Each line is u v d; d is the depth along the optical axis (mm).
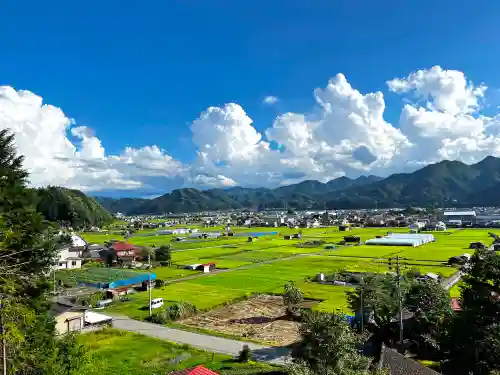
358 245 150375
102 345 44812
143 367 38219
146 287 78000
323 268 100438
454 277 83812
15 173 30031
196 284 83188
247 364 39375
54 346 26781
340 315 29906
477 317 33781
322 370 26422
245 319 58125
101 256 113938
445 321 40812
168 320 56312
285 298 61000
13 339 19688
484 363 30609
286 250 139750
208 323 56125
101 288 74625
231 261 115562
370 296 47281
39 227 29594
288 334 50812
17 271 25359
